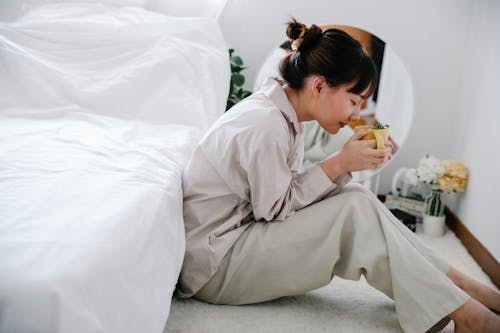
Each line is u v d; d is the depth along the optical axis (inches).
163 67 77.5
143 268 38.1
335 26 101.3
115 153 54.7
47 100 72.3
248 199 54.4
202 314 54.4
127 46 79.2
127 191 43.6
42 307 27.9
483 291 53.1
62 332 27.8
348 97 51.7
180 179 55.0
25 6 86.2
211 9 93.2
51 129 61.0
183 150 61.4
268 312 55.7
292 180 55.3
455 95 102.0
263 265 53.6
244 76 106.1
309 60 51.3
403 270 50.1
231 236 53.8
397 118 99.7
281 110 52.8
